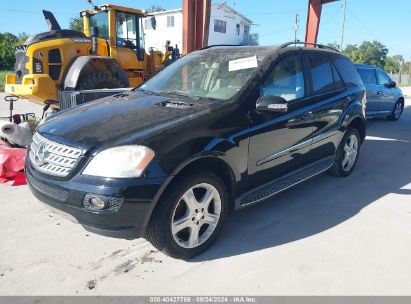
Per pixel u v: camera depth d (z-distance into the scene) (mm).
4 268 2844
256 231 3477
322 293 2609
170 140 2740
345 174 5078
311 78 4234
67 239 3281
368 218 3787
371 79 9711
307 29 10047
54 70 7871
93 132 2826
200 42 7035
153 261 2969
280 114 3646
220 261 2982
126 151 2602
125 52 9531
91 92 6191
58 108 8117
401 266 2939
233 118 3193
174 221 2857
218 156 2984
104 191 2523
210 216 3092
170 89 3951
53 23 8406
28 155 3164
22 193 4316
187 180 2824
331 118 4438
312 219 3746
